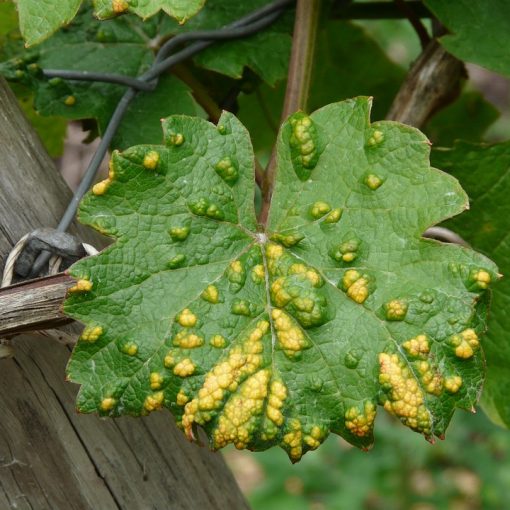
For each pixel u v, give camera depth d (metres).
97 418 0.57
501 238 0.61
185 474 0.59
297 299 0.53
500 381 0.63
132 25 0.61
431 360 0.52
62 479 0.56
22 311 0.52
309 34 0.59
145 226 0.53
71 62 0.61
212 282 0.53
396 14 0.66
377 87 0.71
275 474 1.72
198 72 0.63
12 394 0.55
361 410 0.52
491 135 1.87
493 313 0.62
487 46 0.59
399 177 0.53
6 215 0.54
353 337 0.53
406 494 1.69
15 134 0.55
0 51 0.61
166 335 0.53
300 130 0.54
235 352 0.53
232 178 0.54
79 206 0.52
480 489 1.73
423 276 0.53
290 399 0.53
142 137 0.59
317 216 0.54
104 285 0.52
